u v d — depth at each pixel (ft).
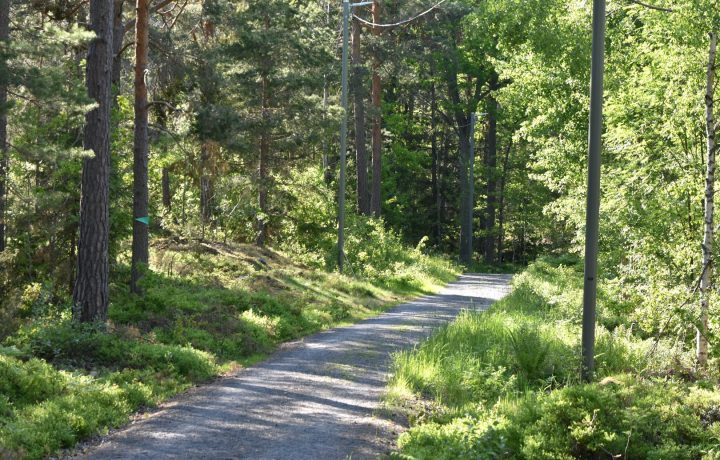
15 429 31.58
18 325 50.62
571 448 31.42
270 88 104.01
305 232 113.50
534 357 45.83
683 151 54.75
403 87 184.96
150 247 96.43
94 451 31.40
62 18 73.41
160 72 85.25
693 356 49.85
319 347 56.85
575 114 93.45
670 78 55.47
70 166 61.11
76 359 45.68
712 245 49.80
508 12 107.76
